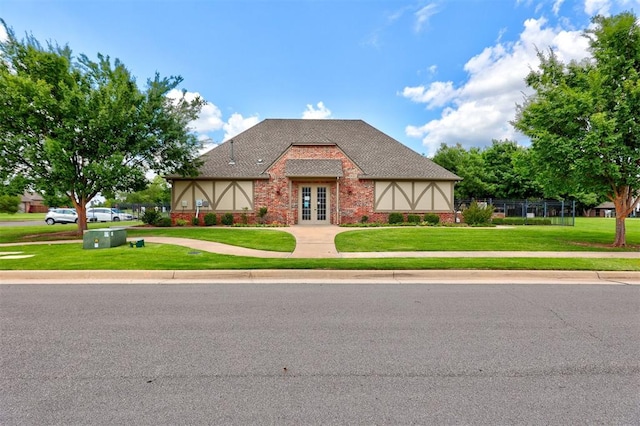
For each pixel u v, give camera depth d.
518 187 37.09
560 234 15.81
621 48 11.55
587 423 2.68
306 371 3.50
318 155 21.33
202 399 2.99
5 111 14.13
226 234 15.41
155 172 19.27
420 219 21.33
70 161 15.12
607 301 6.11
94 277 8.01
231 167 21.75
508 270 8.30
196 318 5.12
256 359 3.77
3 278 7.91
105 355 3.86
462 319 5.11
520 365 3.65
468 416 2.76
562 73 12.75
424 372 3.50
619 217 12.54
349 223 20.77
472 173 36.94
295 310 5.52
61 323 4.88
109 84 15.45
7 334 4.47
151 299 6.16
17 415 2.75
